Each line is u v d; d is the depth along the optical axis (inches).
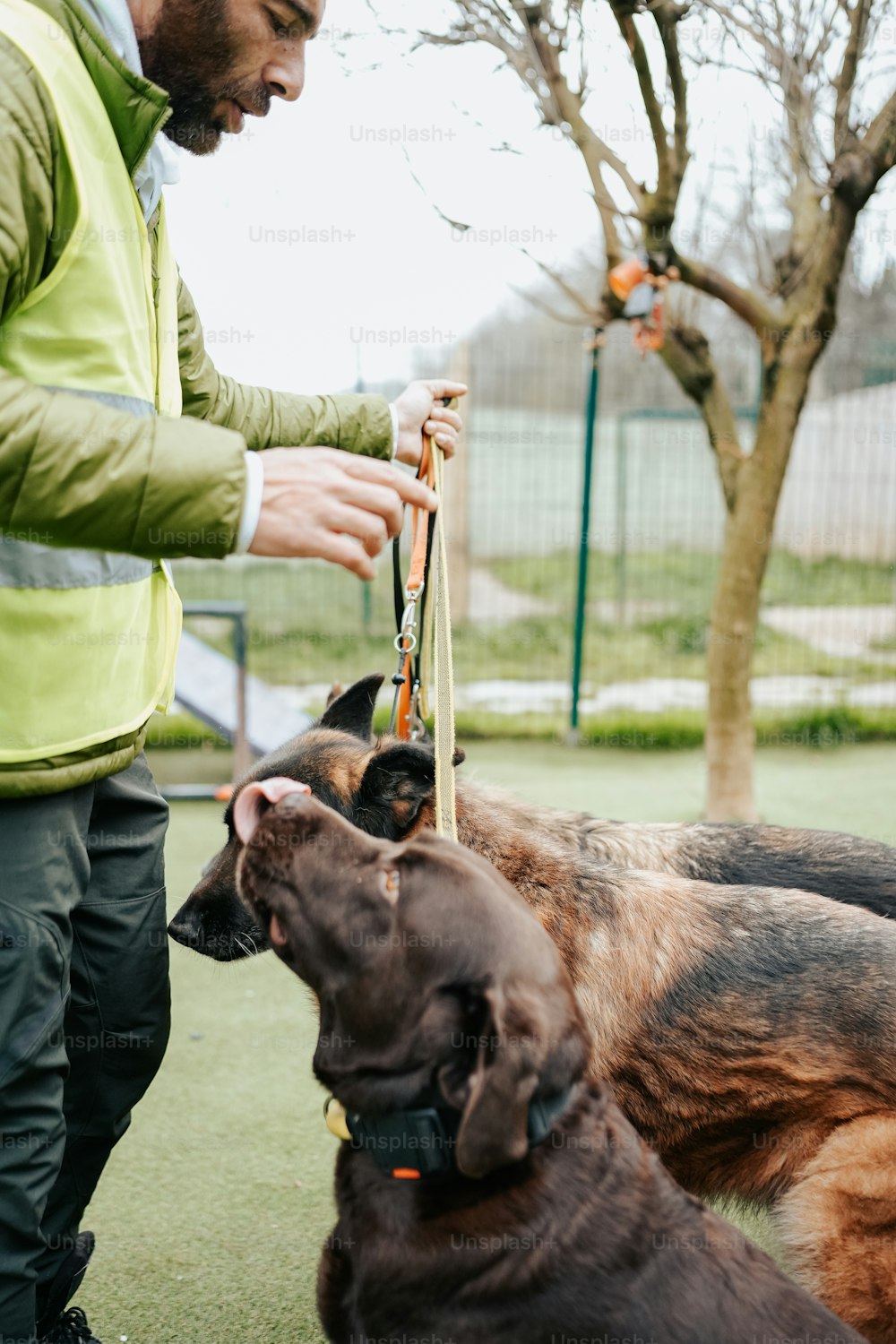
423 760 106.6
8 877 80.2
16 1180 81.0
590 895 108.6
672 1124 104.0
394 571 125.3
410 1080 74.1
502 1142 66.5
